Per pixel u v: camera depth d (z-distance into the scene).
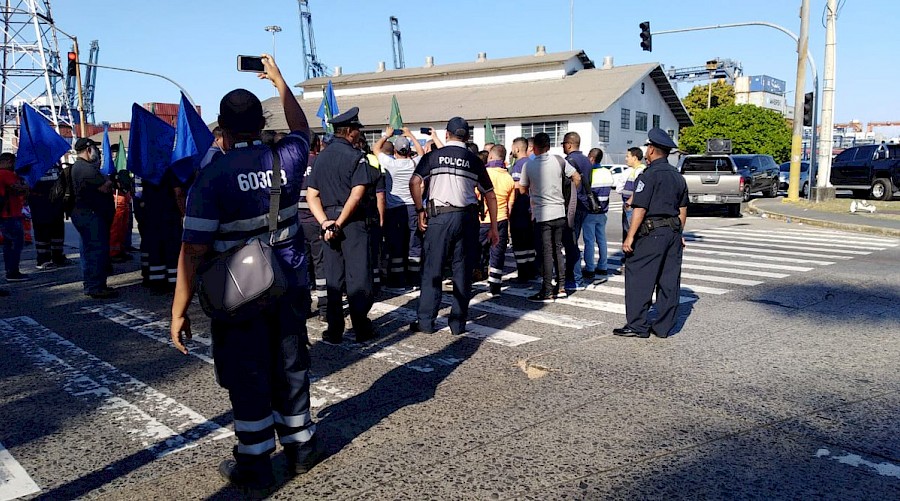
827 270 9.88
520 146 9.52
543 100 43.28
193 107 8.16
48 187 10.68
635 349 5.76
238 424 3.29
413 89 53.47
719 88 78.56
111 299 8.22
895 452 3.71
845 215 18.61
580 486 3.35
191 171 8.04
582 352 5.67
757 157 28.44
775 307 7.42
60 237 11.13
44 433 4.13
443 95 49.69
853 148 25.88
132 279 9.72
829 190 23.56
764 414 4.25
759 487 3.34
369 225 6.00
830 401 4.48
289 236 3.40
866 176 24.97
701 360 5.43
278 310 3.35
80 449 3.89
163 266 8.49
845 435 3.93
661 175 5.88
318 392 4.76
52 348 6.04
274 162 3.32
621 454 3.70
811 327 6.52
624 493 3.28
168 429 4.18
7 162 9.34
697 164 20.53
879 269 9.95
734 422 4.13
